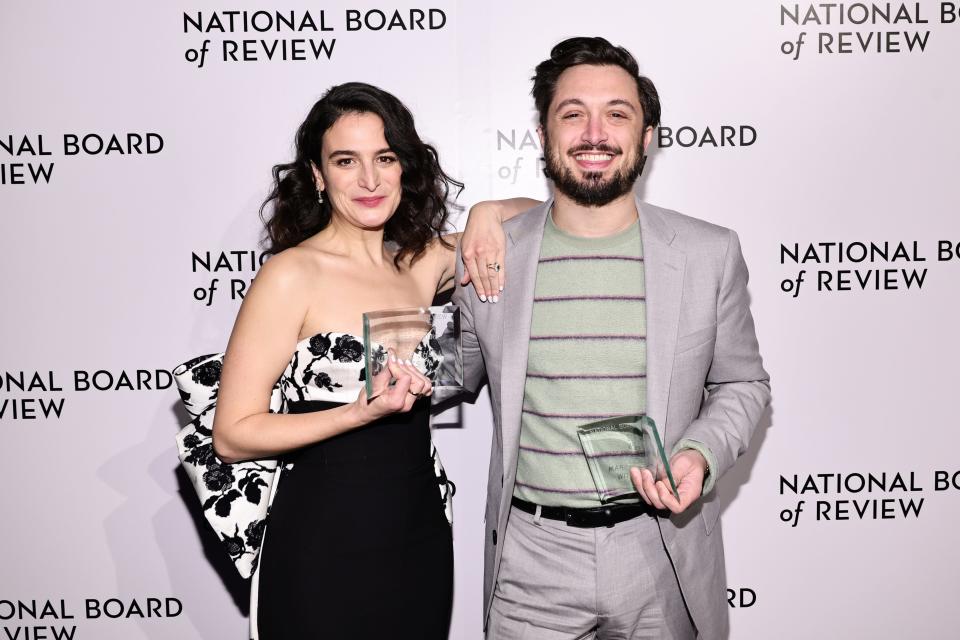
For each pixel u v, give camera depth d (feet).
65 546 7.44
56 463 7.36
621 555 5.44
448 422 7.36
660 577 5.55
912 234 7.25
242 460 5.31
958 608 7.59
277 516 5.46
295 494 5.38
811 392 7.38
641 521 5.50
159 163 7.11
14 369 7.27
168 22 7.00
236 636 7.57
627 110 5.29
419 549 5.45
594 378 5.38
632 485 4.98
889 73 7.12
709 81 7.08
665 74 7.07
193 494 7.43
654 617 5.58
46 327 7.24
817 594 7.55
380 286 5.63
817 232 7.23
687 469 4.99
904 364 7.36
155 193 7.13
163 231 7.16
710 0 7.02
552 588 5.52
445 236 6.47
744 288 5.66
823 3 7.04
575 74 5.33
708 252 5.50
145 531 7.46
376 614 5.28
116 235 7.16
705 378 5.65
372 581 5.25
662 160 7.15
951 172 7.20
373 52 7.06
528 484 5.56
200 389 5.70
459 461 7.40
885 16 7.07
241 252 7.19
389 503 5.29
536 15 7.04
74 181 7.11
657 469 4.72
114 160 7.09
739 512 7.49
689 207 7.19
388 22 7.03
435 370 5.44
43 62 7.00
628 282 5.44
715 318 5.48
